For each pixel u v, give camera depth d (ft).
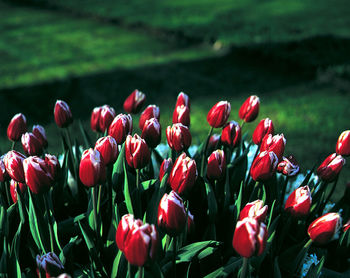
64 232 5.63
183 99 6.56
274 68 24.04
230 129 6.16
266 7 37.27
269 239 5.00
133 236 3.71
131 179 5.98
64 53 28.58
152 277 4.66
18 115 6.20
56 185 6.15
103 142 4.95
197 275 5.41
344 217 6.29
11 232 5.62
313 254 6.04
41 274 4.45
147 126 5.62
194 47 28.58
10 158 4.80
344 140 5.51
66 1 44.52
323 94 20.22
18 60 27.35
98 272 5.14
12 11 43.37
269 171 4.93
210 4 39.73
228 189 5.74
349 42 26.27
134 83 22.97
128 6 40.75
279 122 17.49
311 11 35.01
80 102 20.88
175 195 4.21
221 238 5.81
